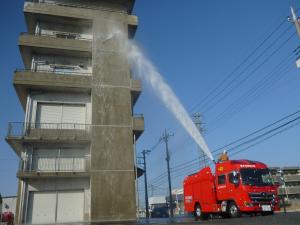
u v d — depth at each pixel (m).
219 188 20.67
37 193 25.20
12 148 27.31
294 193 69.50
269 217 16.05
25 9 28.77
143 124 28.27
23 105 30.05
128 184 26.14
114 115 27.89
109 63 29.55
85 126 27.28
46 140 25.50
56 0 31.45
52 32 30.25
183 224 14.98
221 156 22.02
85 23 30.86
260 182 18.97
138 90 29.42
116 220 24.91
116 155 26.70
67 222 24.78
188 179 25.41
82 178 26.25
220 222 15.02
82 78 28.16
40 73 27.08
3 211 38.94
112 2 33.22
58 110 27.77
